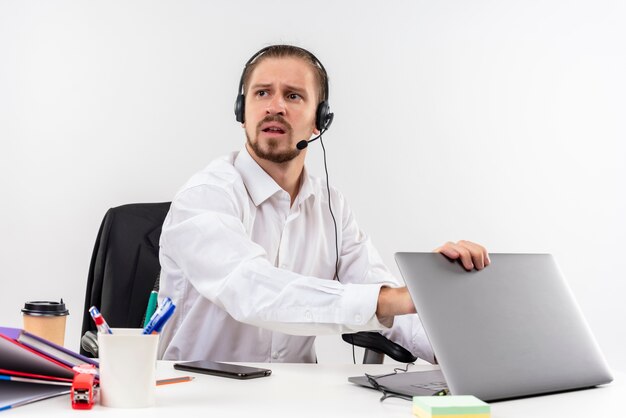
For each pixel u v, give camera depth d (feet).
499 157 9.35
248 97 5.50
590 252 9.42
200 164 8.86
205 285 4.41
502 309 3.47
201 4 8.93
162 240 5.27
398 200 9.16
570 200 9.42
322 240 5.80
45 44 8.71
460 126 9.31
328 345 8.79
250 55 8.99
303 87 5.42
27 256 8.57
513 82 9.41
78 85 8.72
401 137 9.21
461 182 9.28
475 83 9.36
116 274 5.80
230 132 8.92
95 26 8.77
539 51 9.45
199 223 4.59
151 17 8.85
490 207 9.30
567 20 9.50
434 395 3.13
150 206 6.16
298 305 3.80
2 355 2.88
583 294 9.38
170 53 8.86
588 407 3.07
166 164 8.81
